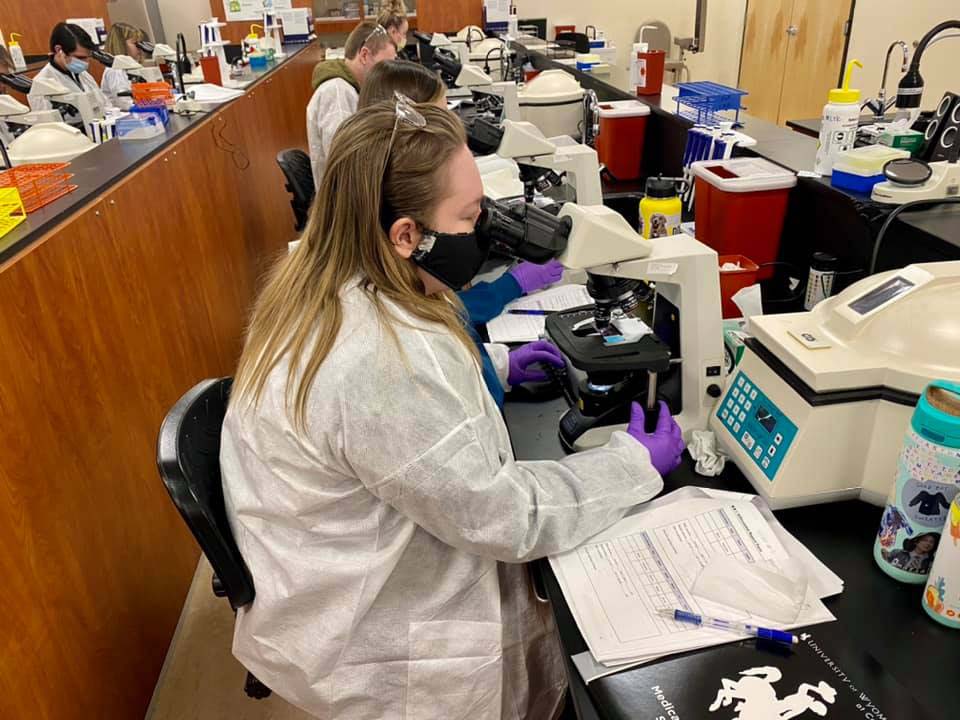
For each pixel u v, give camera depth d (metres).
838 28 4.77
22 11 5.28
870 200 1.40
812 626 0.82
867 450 0.95
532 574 1.06
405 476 0.82
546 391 1.36
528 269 1.76
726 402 1.10
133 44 4.82
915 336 0.90
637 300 1.19
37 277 1.30
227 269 2.71
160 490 1.79
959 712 0.72
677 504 1.00
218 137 2.80
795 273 1.68
